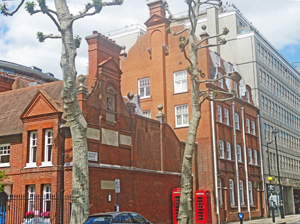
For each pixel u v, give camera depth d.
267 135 46.38
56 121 21.34
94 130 22.08
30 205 21.52
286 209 51.34
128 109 25.59
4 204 21.95
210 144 32.22
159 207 27.03
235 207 34.62
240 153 37.97
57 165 20.86
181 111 34.31
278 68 54.41
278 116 51.66
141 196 25.28
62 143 20.84
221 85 35.66
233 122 36.97
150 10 37.28
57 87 26.31
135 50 37.56
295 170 56.16
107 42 24.62
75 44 18.59
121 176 23.70
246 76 45.56
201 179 32.09
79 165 16.06
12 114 25.25
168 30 22.14
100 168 21.94
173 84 35.03
